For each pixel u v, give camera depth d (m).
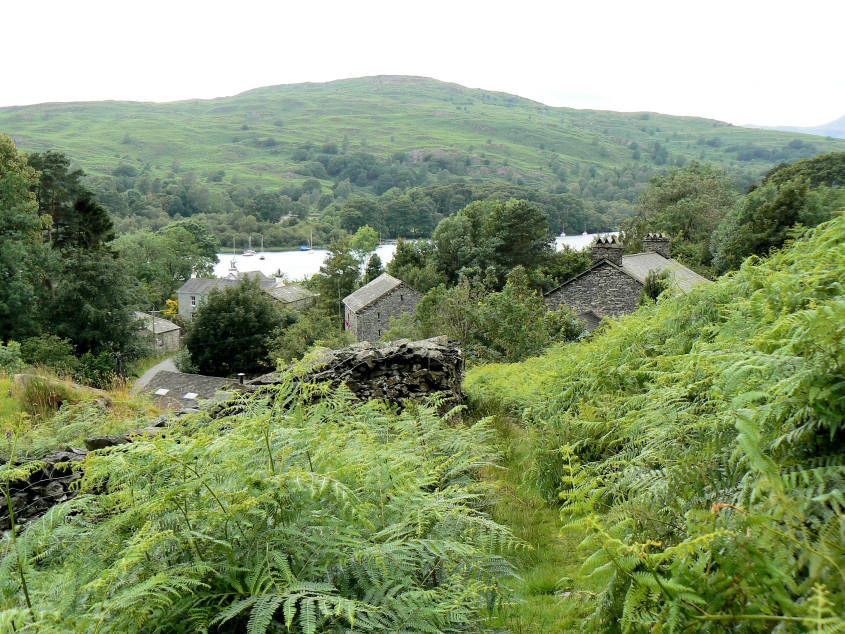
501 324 19.16
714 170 87.00
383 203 161.25
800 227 5.97
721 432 2.78
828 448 2.24
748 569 1.79
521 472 6.51
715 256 40.88
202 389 30.56
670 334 6.21
